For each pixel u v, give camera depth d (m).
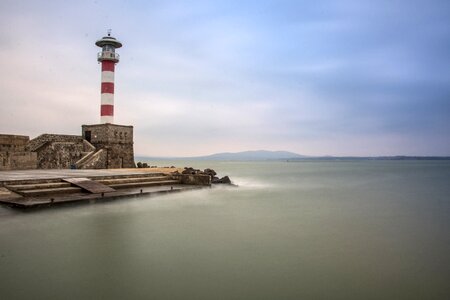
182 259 11.95
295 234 16.22
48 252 12.23
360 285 10.08
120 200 23.47
